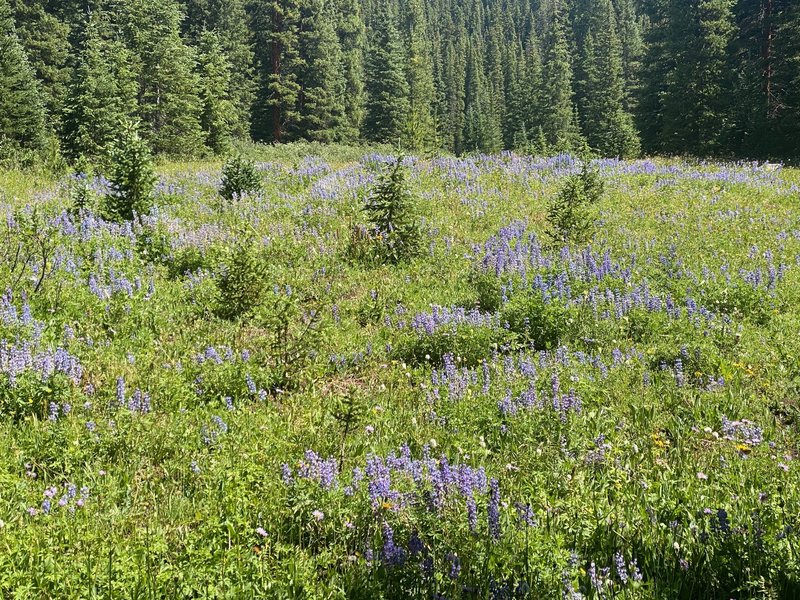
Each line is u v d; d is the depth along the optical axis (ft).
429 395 24.20
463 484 15.71
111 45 132.36
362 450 20.43
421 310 35.32
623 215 57.67
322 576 14.03
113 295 35.01
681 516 15.85
